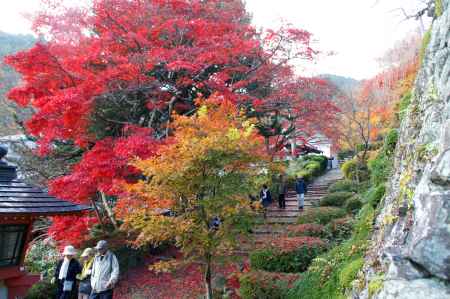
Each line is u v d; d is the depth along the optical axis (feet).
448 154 11.94
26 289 21.22
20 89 32.55
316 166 80.23
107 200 42.68
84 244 39.04
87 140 35.47
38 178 45.24
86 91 30.63
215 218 22.71
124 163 29.17
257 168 21.97
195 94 42.19
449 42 16.01
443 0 18.25
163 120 40.93
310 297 20.17
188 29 37.47
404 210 14.34
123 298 32.58
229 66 39.91
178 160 20.56
